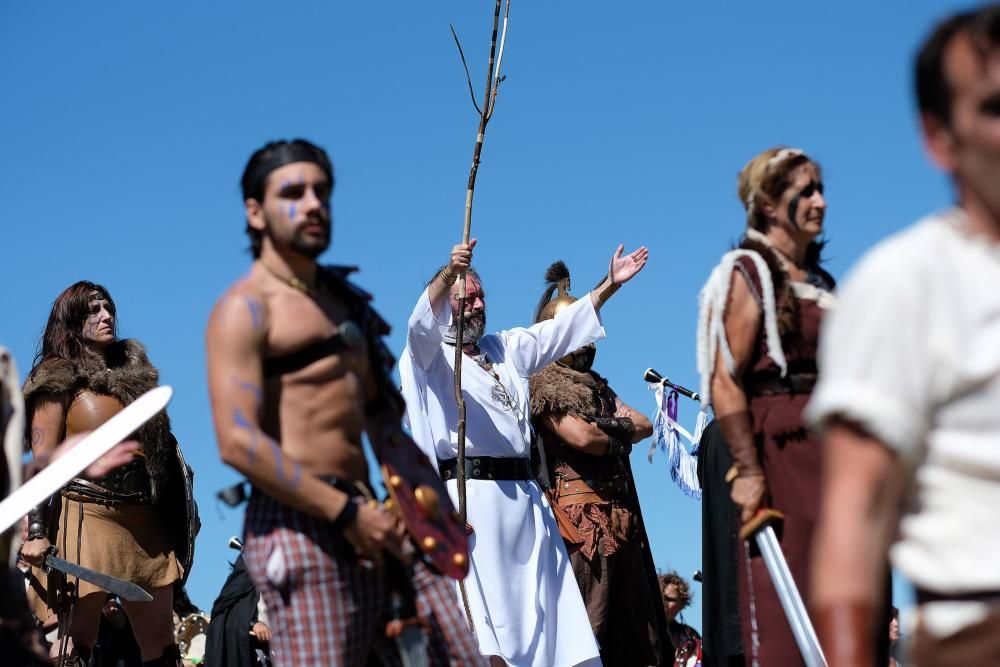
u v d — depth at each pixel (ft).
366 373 13.15
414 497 13.09
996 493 6.51
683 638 31.37
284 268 12.74
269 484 11.98
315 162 12.81
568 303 24.88
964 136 6.74
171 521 23.02
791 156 15.14
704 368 14.88
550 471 23.72
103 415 22.31
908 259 6.63
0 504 11.38
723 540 17.04
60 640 21.63
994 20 6.71
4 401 11.12
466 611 21.27
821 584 6.55
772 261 14.84
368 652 12.96
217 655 23.50
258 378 12.25
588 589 23.09
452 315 22.53
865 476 6.52
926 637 6.66
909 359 6.54
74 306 22.75
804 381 14.62
